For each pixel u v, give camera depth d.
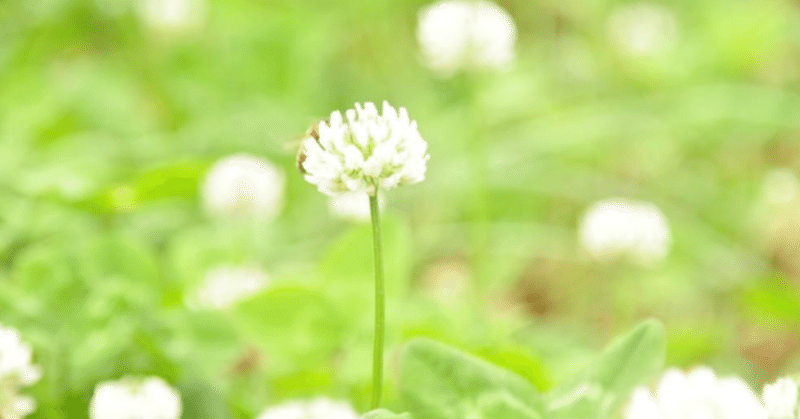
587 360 0.53
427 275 0.67
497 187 0.72
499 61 0.58
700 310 0.65
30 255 0.50
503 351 0.47
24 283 0.49
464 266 0.68
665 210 0.74
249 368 0.48
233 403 0.47
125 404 0.44
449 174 0.71
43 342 0.47
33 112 0.71
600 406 0.41
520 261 0.67
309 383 0.48
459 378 0.41
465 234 0.69
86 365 0.46
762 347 0.60
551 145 0.76
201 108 0.77
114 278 0.50
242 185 0.56
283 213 0.67
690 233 0.69
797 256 0.68
